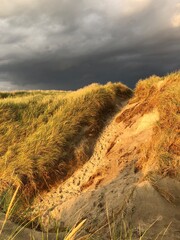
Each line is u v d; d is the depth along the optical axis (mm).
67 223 8406
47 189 12039
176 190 7172
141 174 8328
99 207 8117
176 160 7703
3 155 13055
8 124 14648
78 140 14102
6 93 31188
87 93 16516
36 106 16156
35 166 12469
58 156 13148
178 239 5977
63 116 14852
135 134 11539
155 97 12305
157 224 6473
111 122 15164
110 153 11562
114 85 19016
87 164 12891
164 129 8898
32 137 13766
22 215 4594
